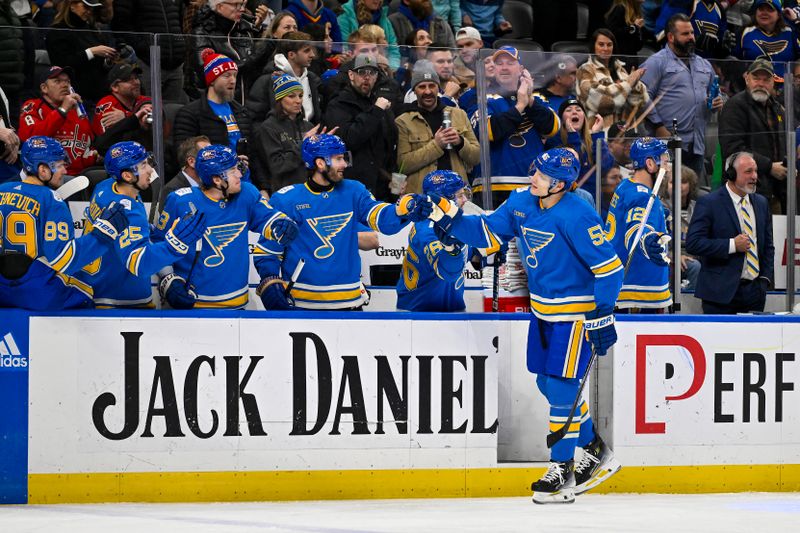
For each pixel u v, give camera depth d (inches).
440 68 675.4
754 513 515.8
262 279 603.5
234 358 553.6
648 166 682.8
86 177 633.6
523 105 692.1
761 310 723.4
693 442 605.3
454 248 581.6
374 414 568.1
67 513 501.0
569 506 538.9
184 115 641.6
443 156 679.7
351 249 615.8
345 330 565.0
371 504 545.6
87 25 749.3
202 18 807.7
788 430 619.2
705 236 713.0
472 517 494.0
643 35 1051.9
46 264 542.6
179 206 589.6
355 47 661.3
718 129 724.7
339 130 662.5
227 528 450.6
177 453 548.1
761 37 1019.3
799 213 737.0
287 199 611.8
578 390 549.6
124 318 543.5
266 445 556.4
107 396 541.6
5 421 532.7
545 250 545.3
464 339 579.8
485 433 582.2
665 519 490.9
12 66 615.5
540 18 1014.4
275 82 653.3
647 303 682.8
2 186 552.4
